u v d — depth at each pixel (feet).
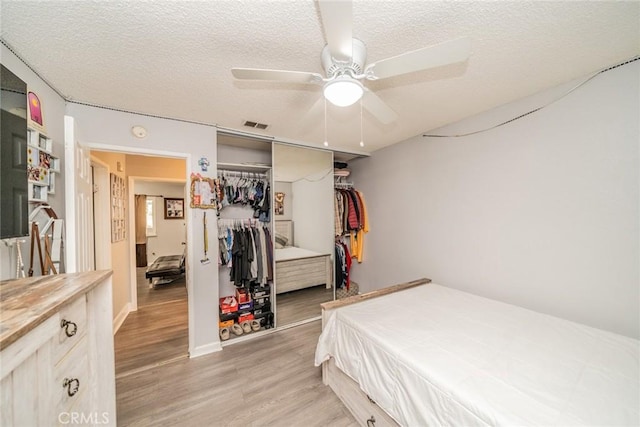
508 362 3.96
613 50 4.56
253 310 9.29
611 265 5.19
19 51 4.27
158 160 12.60
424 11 3.57
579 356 4.12
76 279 3.41
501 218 6.98
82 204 5.27
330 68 3.99
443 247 8.58
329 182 10.94
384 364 4.42
